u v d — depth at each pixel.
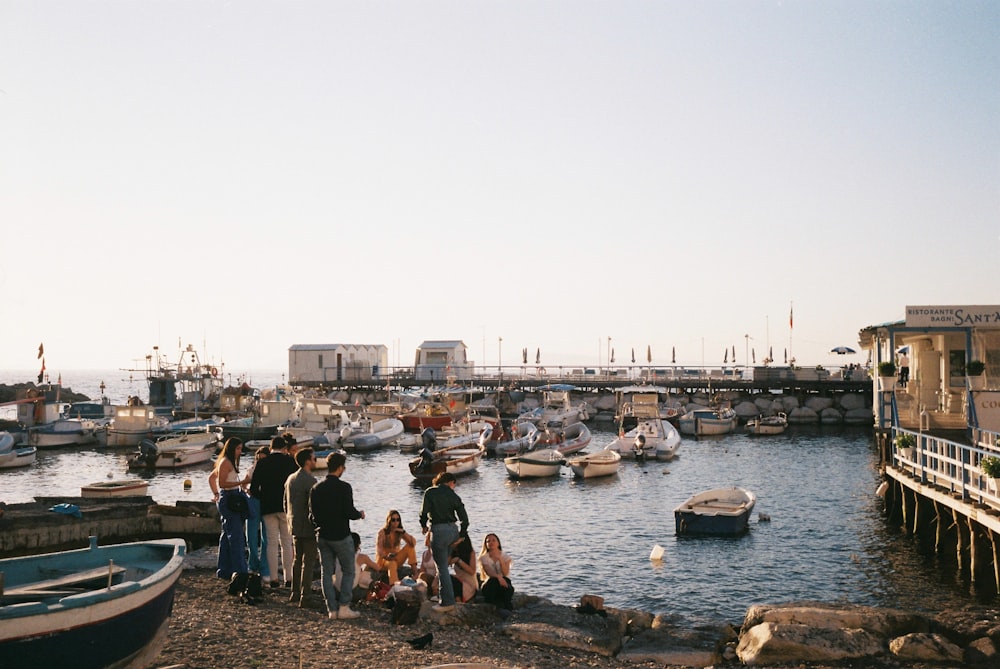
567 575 22.30
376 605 12.73
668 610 19.09
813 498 34.56
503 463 48.78
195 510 21.31
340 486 11.49
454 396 82.25
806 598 19.88
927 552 24.06
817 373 80.75
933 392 33.53
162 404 79.94
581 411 77.00
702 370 98.88
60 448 56.53
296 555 11.97
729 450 54.62
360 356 103.38
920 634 11.76
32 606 7.64
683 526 27.31
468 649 10.90
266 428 55.91
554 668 10.66
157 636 9.05
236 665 9.34
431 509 12.38
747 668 11.34
